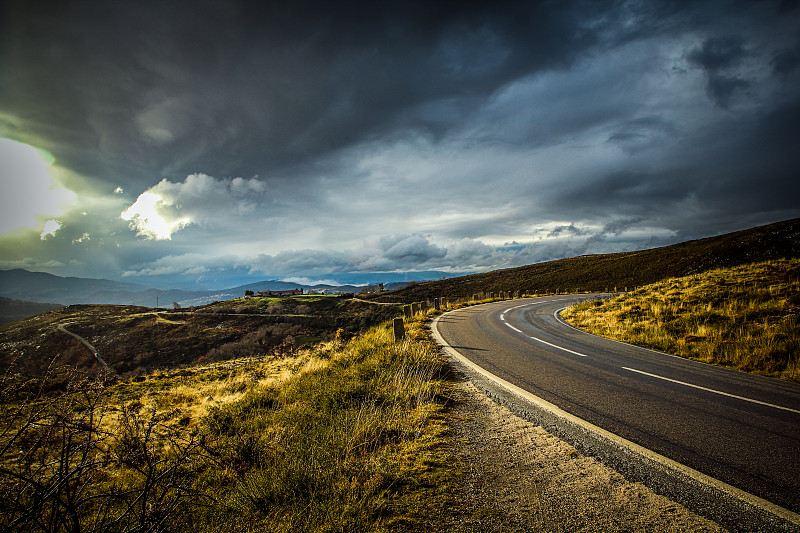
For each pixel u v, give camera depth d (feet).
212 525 10.27
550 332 47.47
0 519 8.05
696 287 55.26
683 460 12.70
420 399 18.80
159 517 9.91
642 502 10.16
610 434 14.93
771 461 12.70
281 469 12.41
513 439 14.42
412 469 11.80
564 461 12.55
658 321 44.78
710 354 31.65
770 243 157.89
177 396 33.94
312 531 9.08
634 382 23.29
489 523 9.20
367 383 22.18
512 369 27.04
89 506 11.41
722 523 9.29
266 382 33.55
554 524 9.18
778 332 32.73
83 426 9.16
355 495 10.32
